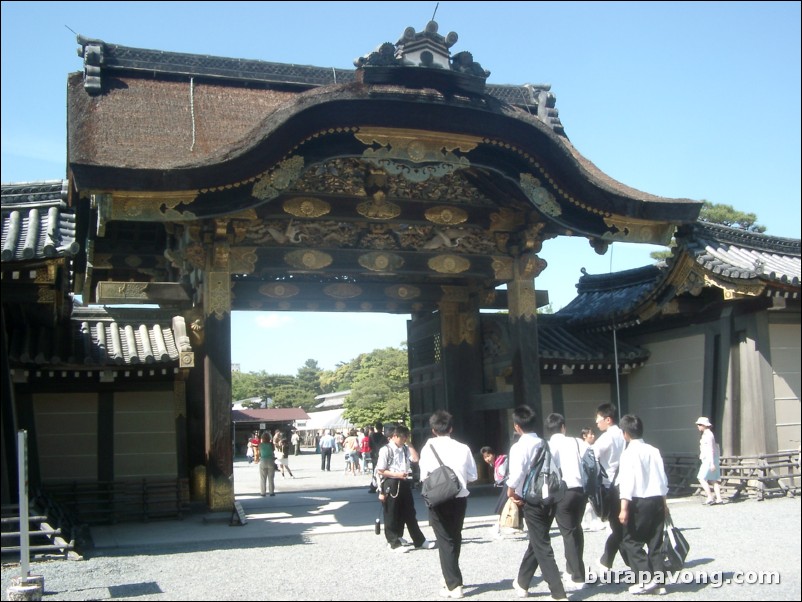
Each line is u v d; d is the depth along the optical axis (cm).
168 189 1186
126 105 1455
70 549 1010
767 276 1430
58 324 1449
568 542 769
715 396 1602
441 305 1752
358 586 812
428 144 1309
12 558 988
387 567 909
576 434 1780
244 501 1695
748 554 935
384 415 5066
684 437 1686
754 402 1510
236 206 1250
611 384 1834
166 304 1573
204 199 1234
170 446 1459
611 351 1803
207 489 1311
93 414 1434
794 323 1573
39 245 1122
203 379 1486
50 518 1095
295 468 3525
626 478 765
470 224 1552
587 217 1448
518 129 1318
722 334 1591
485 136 1311
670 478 1639
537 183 1388
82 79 1494
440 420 794
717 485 1416
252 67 1666
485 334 1748
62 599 776
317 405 8019
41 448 1395
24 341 1366
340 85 1230
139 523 1362
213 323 1334
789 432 1525
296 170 1266
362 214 1466
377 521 1132
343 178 1459
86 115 1398
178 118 1473
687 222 1497
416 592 782
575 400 1797
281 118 1198
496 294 1705
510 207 1542
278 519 1340
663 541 764
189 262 1379
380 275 1616
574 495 770
